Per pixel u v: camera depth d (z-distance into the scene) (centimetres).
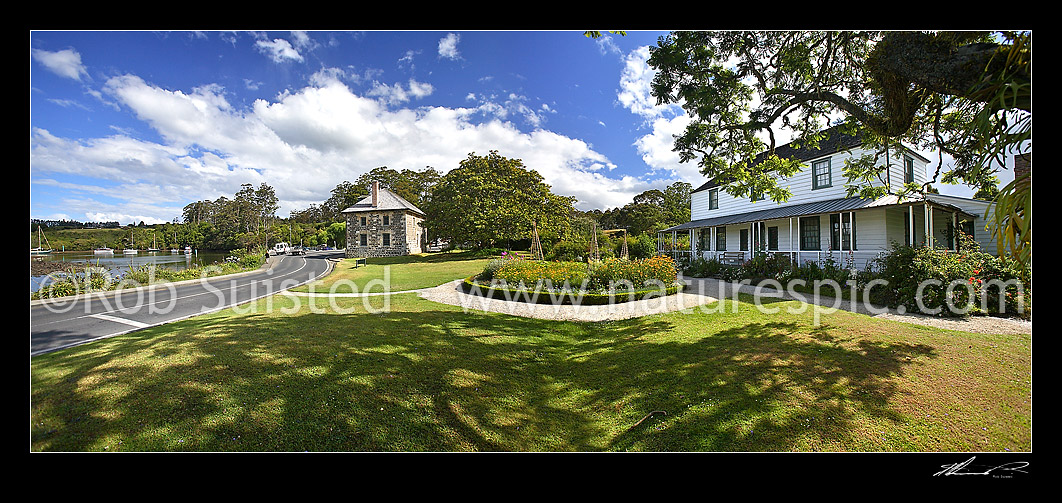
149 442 264
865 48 596
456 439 314
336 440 293
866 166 748
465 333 637
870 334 573
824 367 445
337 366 425
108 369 381
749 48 685
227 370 390
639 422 355
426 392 388
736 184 827
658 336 625
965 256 764
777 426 325
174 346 474
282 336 540
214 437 278
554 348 602
